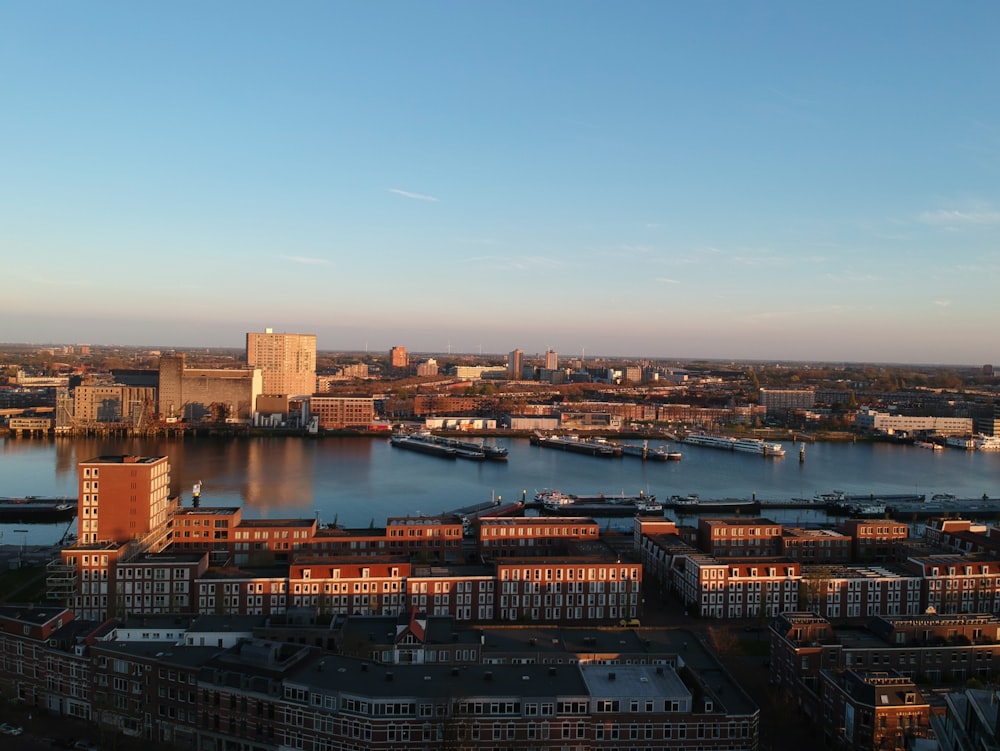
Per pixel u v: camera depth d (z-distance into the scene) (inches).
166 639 6555.1
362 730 5246.1
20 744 5708.7
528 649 6614.2
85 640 6373.0
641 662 6501.0
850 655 6663.4
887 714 5575.8
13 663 6589.6
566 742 5398.6
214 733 5723.4
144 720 6003.9
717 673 6250.0
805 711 6417.3
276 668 5684.1
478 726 5329.7
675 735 5502.0
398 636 6599.4
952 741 4746.6
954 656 6840.6
